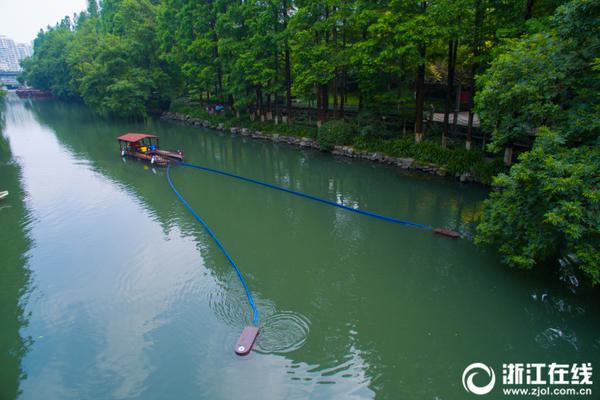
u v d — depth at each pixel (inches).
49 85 3757.4
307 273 652.1
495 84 624.1
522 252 571.5
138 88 2172.7
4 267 691.4
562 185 469.7
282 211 924.6
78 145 1711.4
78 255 728.3
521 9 847.7
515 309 544.4
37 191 1094.4
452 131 1175.0
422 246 724.0
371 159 1250.0
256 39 1464.1
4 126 2240.4
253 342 483.5
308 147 1496.1
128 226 854.5
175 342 498.9
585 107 547.5
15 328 537.3
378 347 483.8
